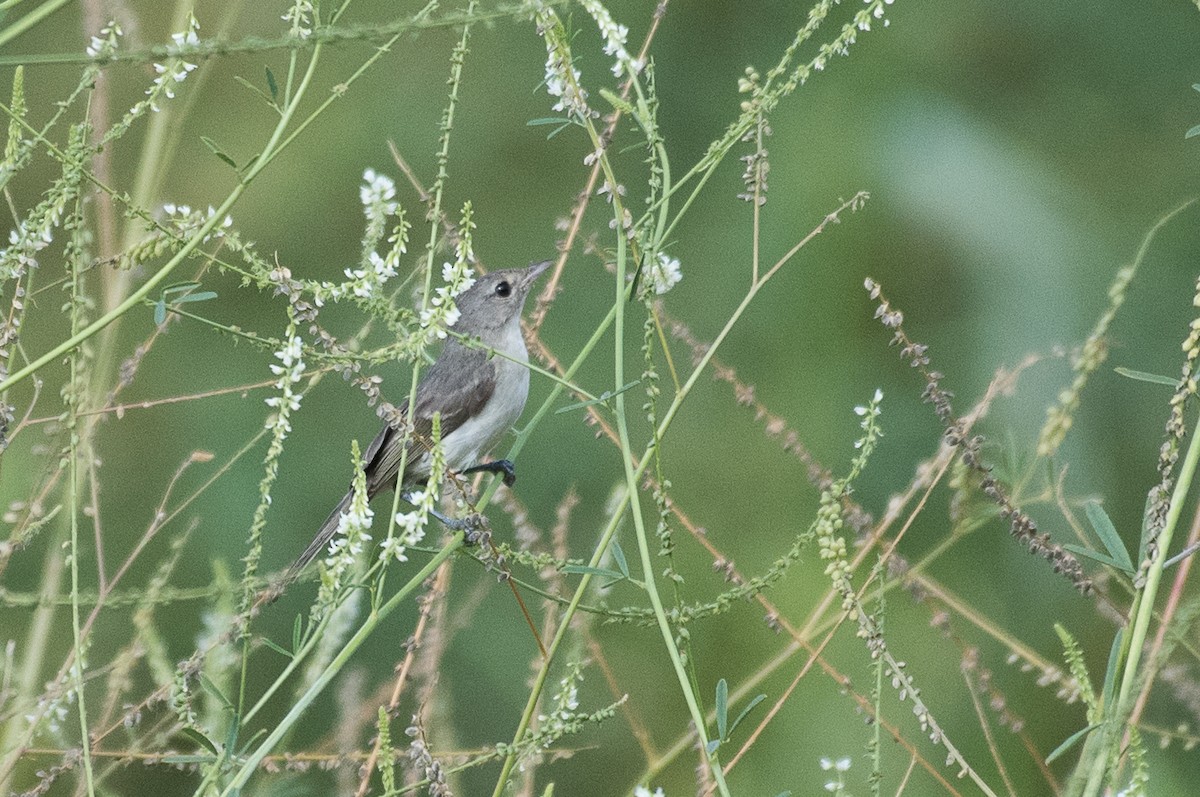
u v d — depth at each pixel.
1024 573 10.83
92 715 7.98
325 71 14.48
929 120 13.14
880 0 7.13
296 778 6.92
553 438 12.65
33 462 10.15
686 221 13.77
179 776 10.06
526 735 6.60
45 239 6.62
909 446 12.05
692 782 10.82
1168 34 13.81
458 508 7.05
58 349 6.24
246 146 14.11
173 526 11.92
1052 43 13.98
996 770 10.07
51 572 7.38
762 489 12.26
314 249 13.87
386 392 12.83
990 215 12.60
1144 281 12.38
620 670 11.29
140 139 13.35
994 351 12.12
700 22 14.25
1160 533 5.61
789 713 10.50
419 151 14.32
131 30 8.32
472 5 6.75
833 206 12.93
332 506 12.36
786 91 7.21
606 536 6.48
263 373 12.84
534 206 14.18
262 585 6.90
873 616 6.58
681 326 7.66
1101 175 13.35
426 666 7.43
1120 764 5.32
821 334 12.75
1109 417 11.69
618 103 7.16
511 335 11.33
